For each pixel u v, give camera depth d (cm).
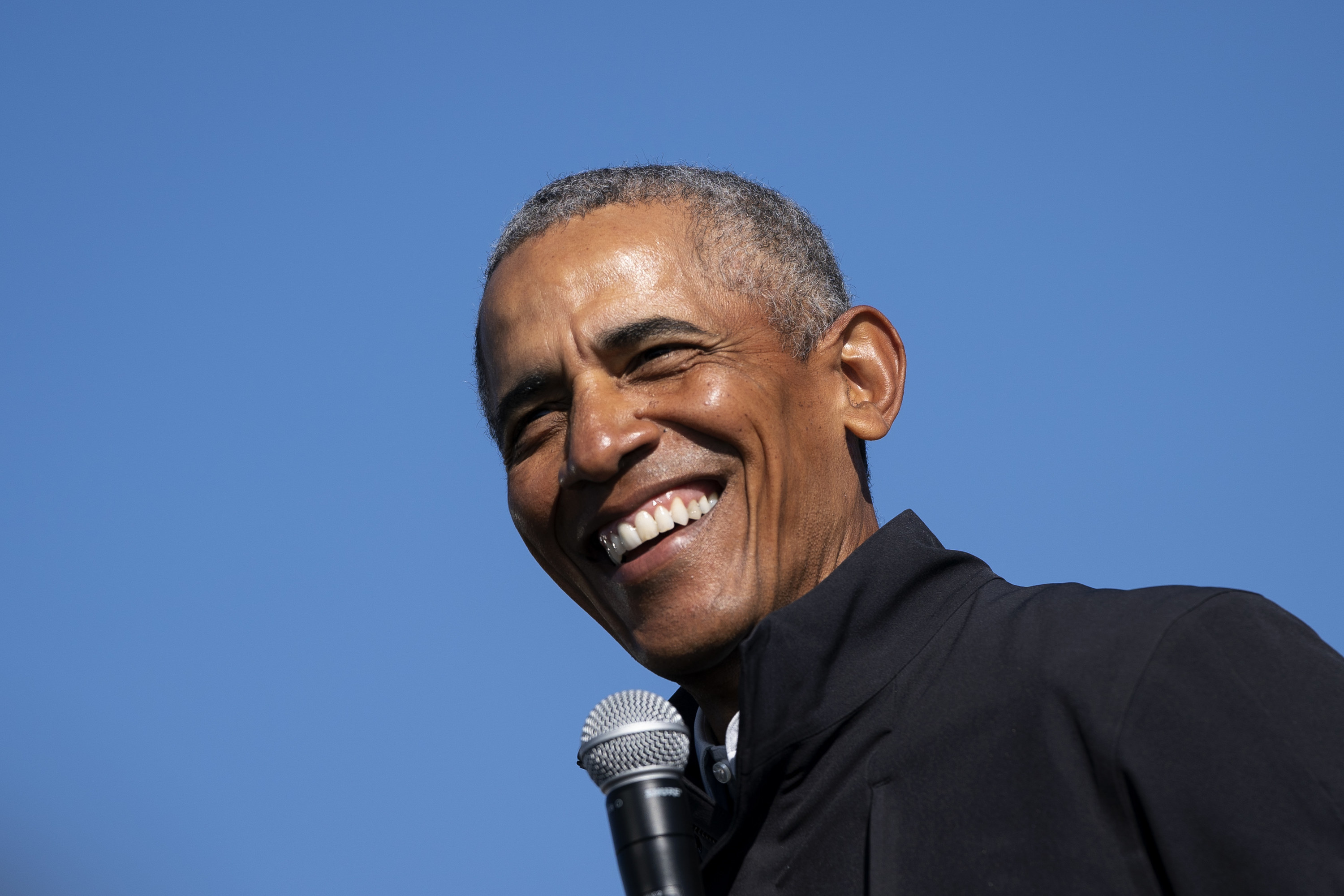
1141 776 747
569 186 1134
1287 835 702
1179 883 722
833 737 881
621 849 755
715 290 1055
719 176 1154
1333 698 754
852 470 1103
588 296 1048
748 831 891
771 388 1047
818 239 1173
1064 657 817
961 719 838
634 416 1020
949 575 961
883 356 1141
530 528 1100
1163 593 839
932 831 803
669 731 773
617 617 1109
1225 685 764
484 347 1131
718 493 1037
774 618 883
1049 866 757
